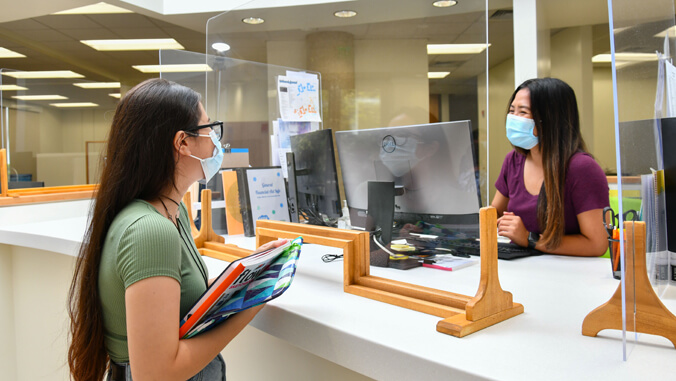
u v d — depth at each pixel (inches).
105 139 37.0
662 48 38.8
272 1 70.3
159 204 36.1
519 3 147.1
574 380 25.6
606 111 280.4
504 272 51.9
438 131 46.2
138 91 35.7
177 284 31.8
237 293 34.7
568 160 63.5
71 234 74.1
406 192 50.8
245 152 81.7
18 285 86.3
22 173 153.8
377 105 58.3
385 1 52.8
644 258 30.3
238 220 76.7
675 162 38.4
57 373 79.6
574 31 212.5
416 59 50.1
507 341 31.7
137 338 29.8
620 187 28.1
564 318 36.5
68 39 244.5
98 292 34.3
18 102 151.2
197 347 32.6
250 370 51.5
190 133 36.5
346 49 59.9
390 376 31.0
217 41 86.1
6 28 224.2
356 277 44.9
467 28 43.6
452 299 36.9
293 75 70.2
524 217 72.4
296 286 46.8
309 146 62.9
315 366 43.4
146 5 163.3
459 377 27.2
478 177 44.1
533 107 65.1
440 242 49.6
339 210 59.6
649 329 30.2
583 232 62.5
